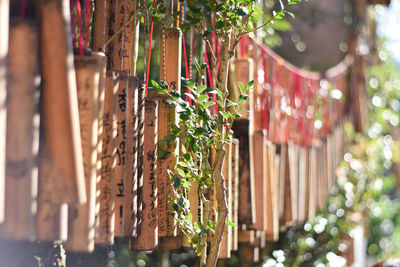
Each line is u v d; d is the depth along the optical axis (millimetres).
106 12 1894
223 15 2002
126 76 1687
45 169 1343
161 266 4047
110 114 1606
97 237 1562
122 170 1669
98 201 1530
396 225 9070
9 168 1261
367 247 8062
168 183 1968
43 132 1331
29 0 1351
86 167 1461
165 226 1962
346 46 6113
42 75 1318
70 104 1325
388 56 7434
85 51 1509
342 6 6230
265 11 4855
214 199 2158
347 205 5676
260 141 2635
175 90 2014
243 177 2422
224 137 1973
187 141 1909
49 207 1348
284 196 3301
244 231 2648
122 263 3936
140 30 2682
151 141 1865
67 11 1337
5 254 1592
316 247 5289
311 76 4262
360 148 6227
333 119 5086
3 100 1182
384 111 7090
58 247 1895
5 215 1255
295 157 3619
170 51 2023
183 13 2465
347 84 5832
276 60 3463
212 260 1916
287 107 3752
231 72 2469
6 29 1186
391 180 7895
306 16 5863
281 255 4824
